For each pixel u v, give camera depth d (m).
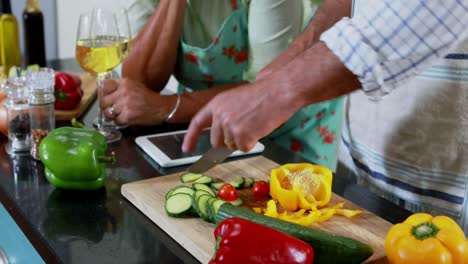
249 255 0.73
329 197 1.02
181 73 1.61
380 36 0.78
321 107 1.57
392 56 0.79
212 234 0.90
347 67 0.80
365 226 0.95
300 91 0.84
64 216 0.99
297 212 0.98
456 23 0.78
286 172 1.05
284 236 0.74
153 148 1.28
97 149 1.06
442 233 0.77
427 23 0.77
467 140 1.10
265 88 0.85
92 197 1.07
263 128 0.87
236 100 0.87
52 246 0.89
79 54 1.27
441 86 1.10
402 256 0.77
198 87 1.62
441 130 1.12
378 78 0.80
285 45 1.45
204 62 1.52
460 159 1.12
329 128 1.60
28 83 1.20
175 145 1.30
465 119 1.09
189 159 1.22
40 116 1.20
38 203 1.03
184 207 0.95
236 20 1.47
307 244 0.75
